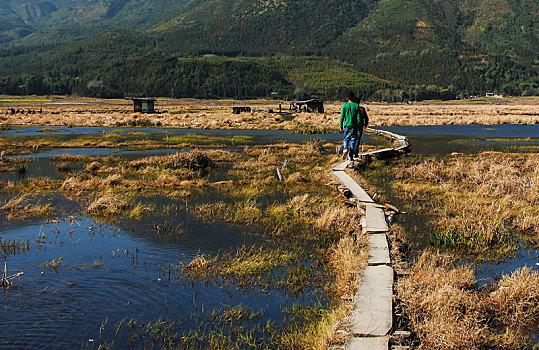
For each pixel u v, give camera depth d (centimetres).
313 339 591
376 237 948
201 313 684
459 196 1475
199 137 3806
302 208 1277
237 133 4350
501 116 7294
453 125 5538
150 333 625
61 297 727
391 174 1930
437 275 734
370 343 530
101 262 885
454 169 1856
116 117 6538
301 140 3628
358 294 658
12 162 2312
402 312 622
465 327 577
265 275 829
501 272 848
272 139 3712
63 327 636
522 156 2512
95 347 589
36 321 650
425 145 3238
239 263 873
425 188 1591
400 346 532
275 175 1898
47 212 1270
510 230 1121
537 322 652
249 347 591
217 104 16188
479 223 1063
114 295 738
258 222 1177
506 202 1340
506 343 583
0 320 650
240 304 712
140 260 898
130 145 3138
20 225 1145
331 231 1093
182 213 1268
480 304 669
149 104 8206
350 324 575
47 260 895
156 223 1165
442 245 996
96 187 1620
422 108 12300
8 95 19912
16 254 930
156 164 2089
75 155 2528
